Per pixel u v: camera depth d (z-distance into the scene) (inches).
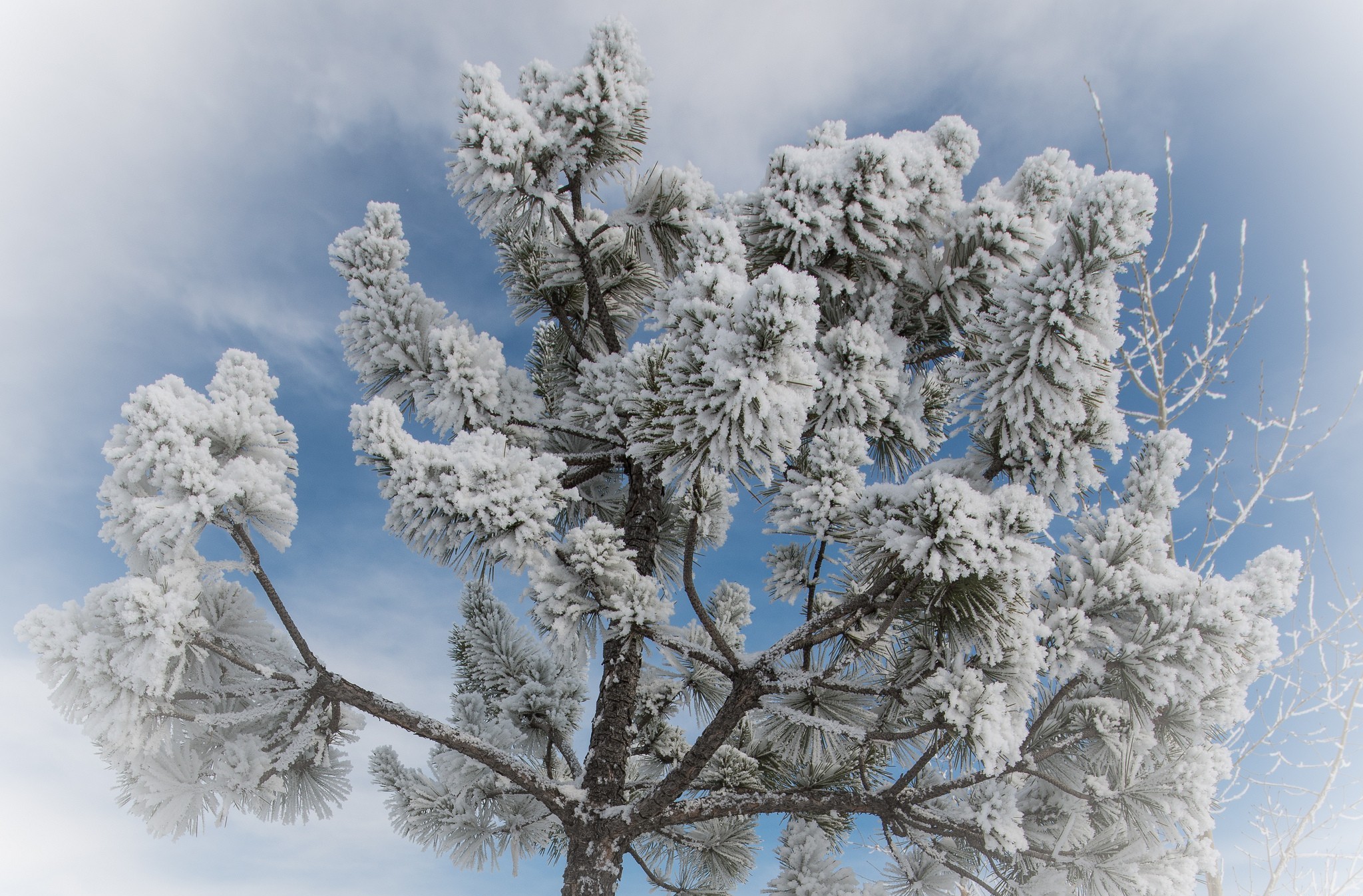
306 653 107.3
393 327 144.9
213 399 105.8
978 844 106.9
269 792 106.4
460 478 106.8
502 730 147.7
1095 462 124.3
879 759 147.4
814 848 116.6
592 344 205.6
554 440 171.0
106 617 90.5
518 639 173.6
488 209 161.5
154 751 97.3
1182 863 98.0
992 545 91.9
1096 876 99.1
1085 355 101.5
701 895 161.6
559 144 163.3
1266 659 101.5
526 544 111.0
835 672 121.6
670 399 90.0
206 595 110.1
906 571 98.6
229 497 94.5
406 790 137.0
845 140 163.6
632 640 132.5
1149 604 108.0
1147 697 102.3
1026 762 107.9
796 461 128.4
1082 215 101.0
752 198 148.6
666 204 180.4
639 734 176.2
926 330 162.1
